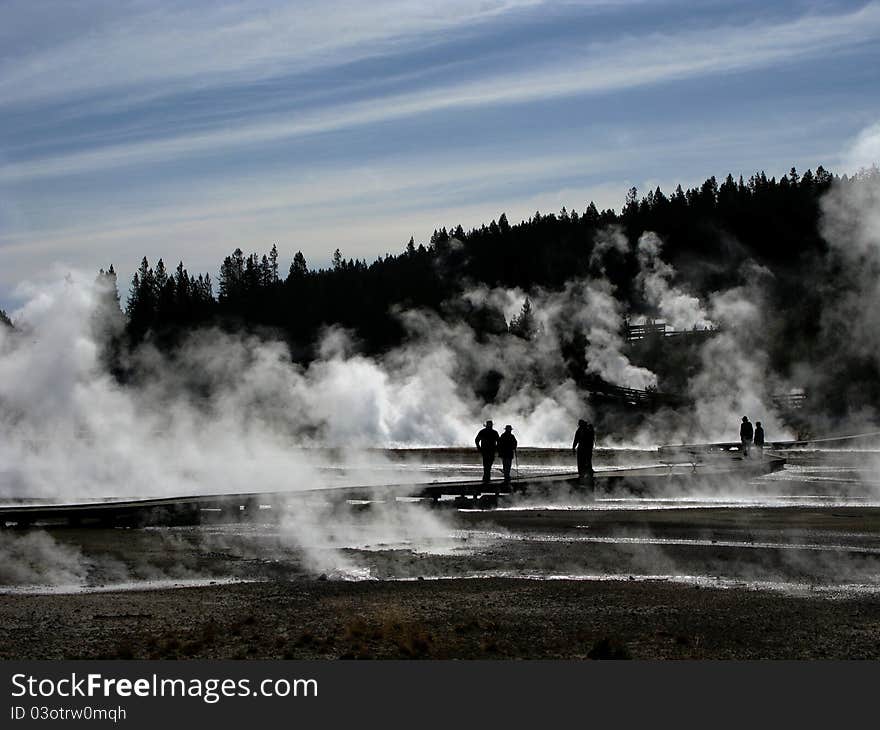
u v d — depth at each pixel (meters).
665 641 13.19
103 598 15.97
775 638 13.29
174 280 146.12
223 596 16.08
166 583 17.48
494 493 33.53
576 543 22.23
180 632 13.60
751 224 149.88
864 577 17.67
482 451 34.06
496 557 20.16
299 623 14.12
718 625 13.95
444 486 32.94
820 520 26.48
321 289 141.75
